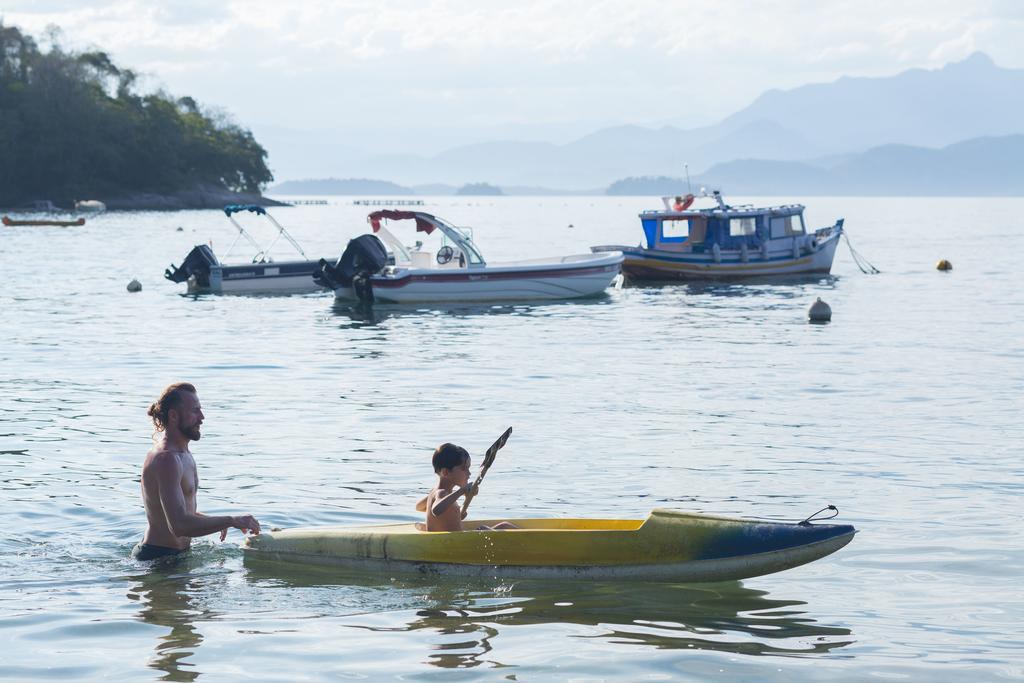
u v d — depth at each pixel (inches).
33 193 7012.8
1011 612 376.8
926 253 2997.0
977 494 541.3
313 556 431.5
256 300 1697.8
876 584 406.9
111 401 807.1
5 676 316.8
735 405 796.0
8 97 7081.7
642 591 398.9
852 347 1143.6
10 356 1058.1
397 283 1604.3
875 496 537.3
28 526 477.1
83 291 1807.3
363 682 314.0
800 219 2143.2
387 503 519.5
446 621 367.2
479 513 502.9
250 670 322.7
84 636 350.0
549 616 372.2
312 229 4756.4
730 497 534.6
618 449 644.1
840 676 319.9
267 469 590.6
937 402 810.2
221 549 448.8
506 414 759.1
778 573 420.5
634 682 315.3
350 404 799.1
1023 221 6156.5
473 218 6781.5
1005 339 1205.7
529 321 1407.5
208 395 839.1
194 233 4104.3
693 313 1508.4
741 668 325.7
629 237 3956.7
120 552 442.0
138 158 7445.9
